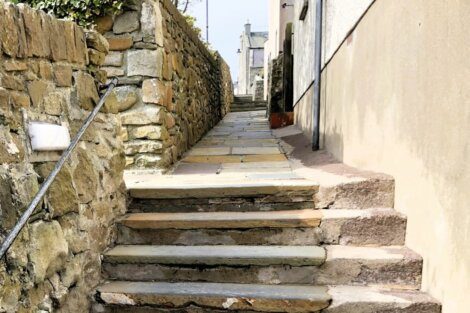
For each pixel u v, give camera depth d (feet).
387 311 5.43
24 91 4.62
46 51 5.08
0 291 4.00
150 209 7.73
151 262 6.46
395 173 6.72
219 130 20.49
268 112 25.89
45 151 4.94
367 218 6.50
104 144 6.77
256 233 6.86
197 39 16.16
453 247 4.71
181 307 5.91
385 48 6.97
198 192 7.55
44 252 4.75
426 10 5.36
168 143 10.68
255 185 7.41
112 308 6.07
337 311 5.57
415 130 5.82
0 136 4.15
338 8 10.34
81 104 5.99
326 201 7.19
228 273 6.34
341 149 10.09
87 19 9.50
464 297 4.43
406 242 6.37
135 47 9.71
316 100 12.16
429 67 5.30
